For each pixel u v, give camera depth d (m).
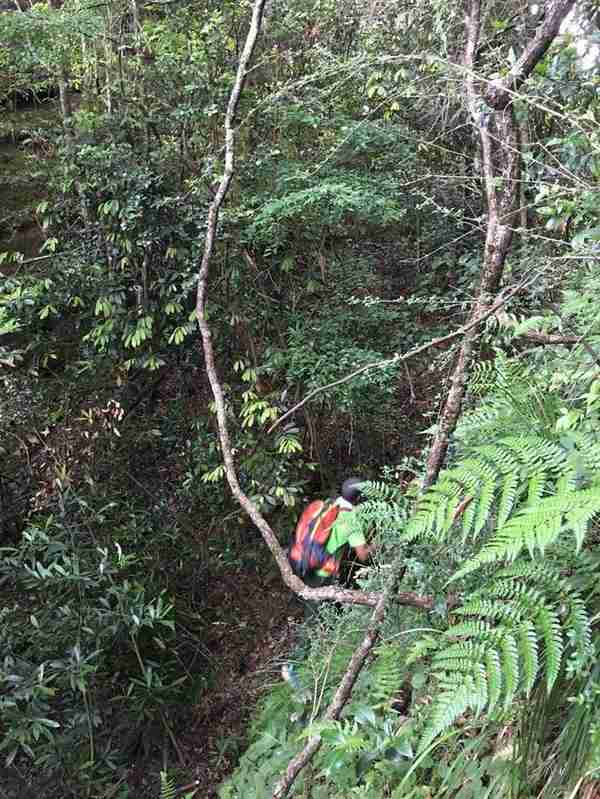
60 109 5.11
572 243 1.86
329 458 5.21
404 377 5.10
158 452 5.24
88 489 4.79
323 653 3.03
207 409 5.11
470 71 1.65
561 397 1.90
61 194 4.86
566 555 1.40
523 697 1.45
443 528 1.25
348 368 4.31
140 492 5.05
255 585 5.06
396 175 4.54
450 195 4.65
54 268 4.67
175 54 4.32
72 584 3.62
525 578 1.40
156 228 4.39
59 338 5.02
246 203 4.25
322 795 2.13
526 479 1.34
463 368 1.43
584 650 1.19
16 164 5.49
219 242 4.43
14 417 4.80
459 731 1.57
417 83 3.93
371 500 1.95
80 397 5.04
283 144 4.52
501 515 1.19
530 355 2.28
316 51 4.14
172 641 4.52
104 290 4.59
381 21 4.13
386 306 4.87
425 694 1.91
